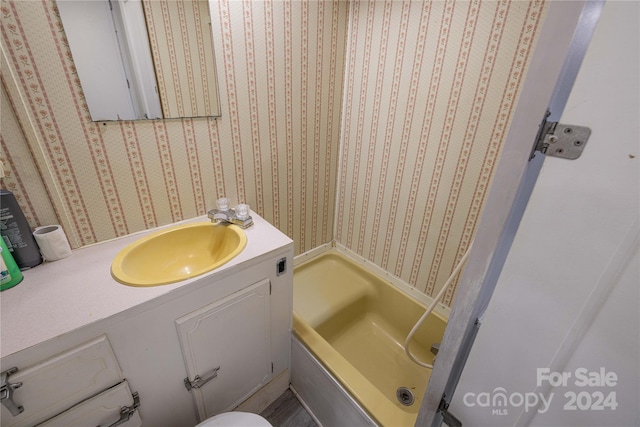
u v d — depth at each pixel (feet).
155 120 3.29
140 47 2.96
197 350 3.03
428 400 2.55
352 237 6.33
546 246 1.49
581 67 1.20
